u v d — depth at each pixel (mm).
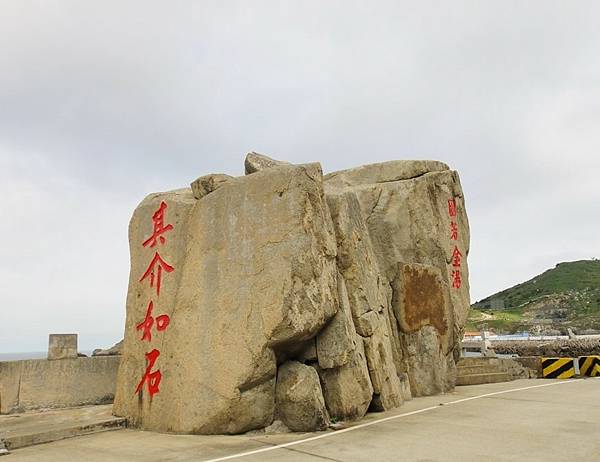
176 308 8477
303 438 6906
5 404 9516
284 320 7457
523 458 5430
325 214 8531
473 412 8547
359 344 8852
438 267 13336
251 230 8086
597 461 5266
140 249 9570
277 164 10117
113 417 8750
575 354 30594
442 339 12469
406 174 13906
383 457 5645
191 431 7602
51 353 10258
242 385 7438
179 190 10180
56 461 6074
